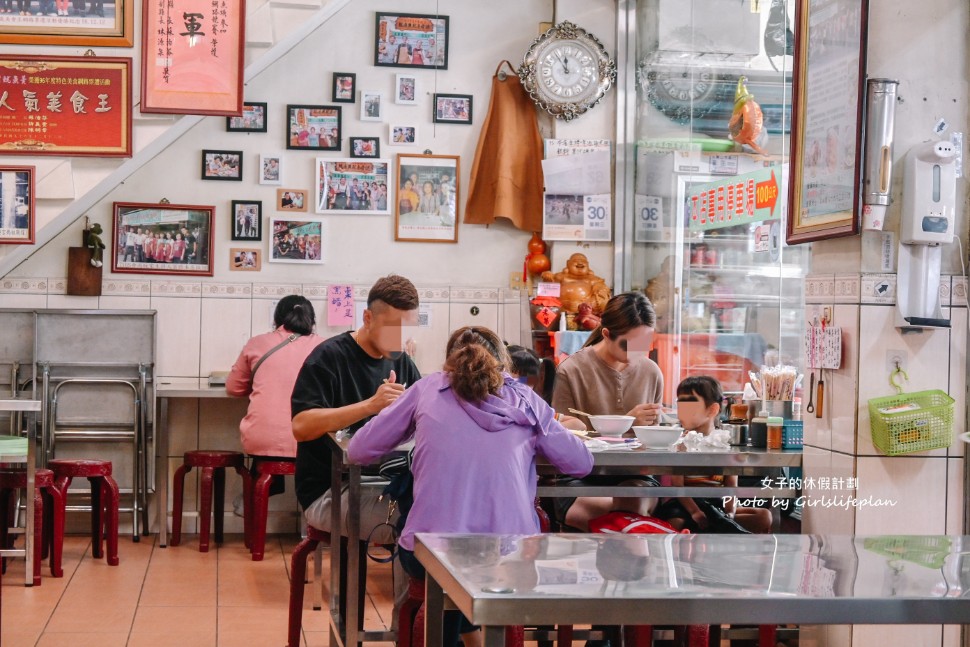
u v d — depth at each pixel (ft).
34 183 18.19
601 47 20.80
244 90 20.62
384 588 17.19
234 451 20.43
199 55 18.39
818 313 12.15
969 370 11.50
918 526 11.41
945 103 11.44
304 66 20.93
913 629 11.28
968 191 11.55
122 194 20.54
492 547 6.11
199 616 14.85
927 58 11.37
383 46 21.03
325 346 12.40
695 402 13.14
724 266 16.65
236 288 20.79
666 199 18.98
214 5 18.39
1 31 18.07
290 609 12.75
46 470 17.16
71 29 18.21
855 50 11.35
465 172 21.24
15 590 16.08
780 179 15.07
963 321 11.54
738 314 16.10
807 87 12.51
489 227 21.26
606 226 20.85
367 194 21.03
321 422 11.51
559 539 6.40
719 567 5.78
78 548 19.29
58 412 20.25
